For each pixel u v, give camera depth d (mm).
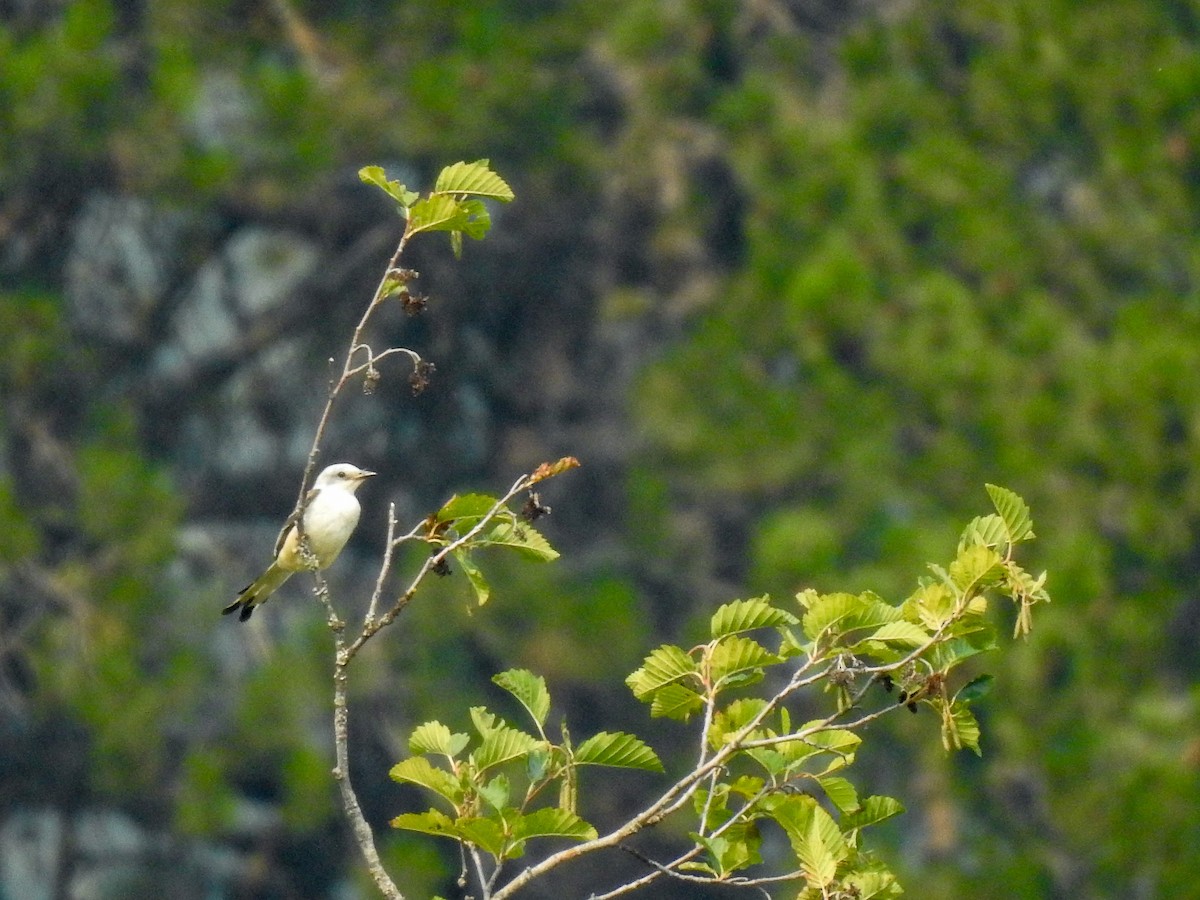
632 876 18094
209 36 18203
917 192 16703
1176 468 14688
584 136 18672
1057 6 16516
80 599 16672
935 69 17422
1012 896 14383
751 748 5738
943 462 15430
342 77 17750
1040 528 14586
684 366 17359
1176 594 14688
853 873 5613
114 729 16141
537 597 17766
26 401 18016
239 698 17438
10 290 18328
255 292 24391
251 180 18047
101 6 17203
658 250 18531
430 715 17641
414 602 17938
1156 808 13281
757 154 17516
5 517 16031
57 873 18672
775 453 16500
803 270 16281
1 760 17609
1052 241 16531
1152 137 16203
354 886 17859
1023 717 14062
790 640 5781
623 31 18328
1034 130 16891
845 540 16031
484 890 5703
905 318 15828
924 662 5672
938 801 15477
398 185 6039
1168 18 16969
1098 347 15555
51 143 17234
